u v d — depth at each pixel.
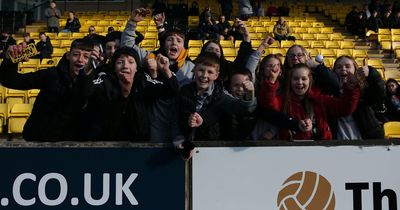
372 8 20.28
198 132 4.12
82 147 3.83
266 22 19.81
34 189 3.80
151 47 15.80
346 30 20.58
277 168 3.86
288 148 3.87
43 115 4.14
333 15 22.56
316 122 4.25
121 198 3.82
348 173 3.88
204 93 4.14
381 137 4.42
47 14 19.09
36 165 3.81
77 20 18.75
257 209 3.85
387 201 3.88
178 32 5.11
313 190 3.87
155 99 4.27
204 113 4.10
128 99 4.14
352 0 26.44
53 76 4.20
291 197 3.86
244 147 3.87
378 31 18.48
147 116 4.19
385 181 3.89
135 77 4.23
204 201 3.84
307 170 3.87
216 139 4.15
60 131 4.05
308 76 4.25
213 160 3.86
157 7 20.28
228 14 19.73
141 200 3.82
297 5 25.12
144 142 3.85
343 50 16.16
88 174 3.82
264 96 4.14
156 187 3.83
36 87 4.25
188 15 21.42
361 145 3.89
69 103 4.01
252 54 4.89
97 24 19.78
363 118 4.37
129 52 4.14
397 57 16.34
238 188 3.85
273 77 4.32
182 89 4.16
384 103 8.82
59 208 3.80
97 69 4.27
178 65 5.07
